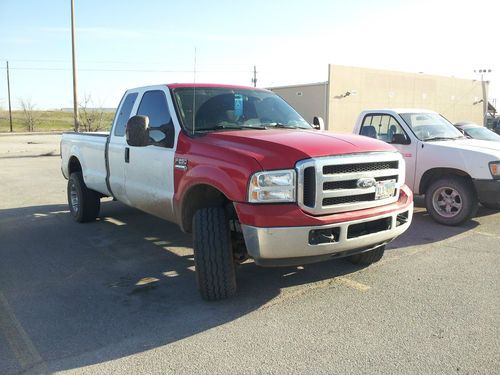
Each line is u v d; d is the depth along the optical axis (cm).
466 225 770
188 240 677
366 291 473
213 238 427
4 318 416
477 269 542
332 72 3644
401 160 475
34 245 656
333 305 438
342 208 416
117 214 858
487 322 400
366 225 438
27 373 326
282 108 597
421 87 4425
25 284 502
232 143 443
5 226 773
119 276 526
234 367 331
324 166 402
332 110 3694
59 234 716
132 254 610
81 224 784
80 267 558
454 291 472
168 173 505
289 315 416
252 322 403
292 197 396
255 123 543
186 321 406
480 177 723
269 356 346
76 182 776
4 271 545
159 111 552
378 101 4022
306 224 394
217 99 548
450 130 877
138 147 562
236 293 466
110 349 359
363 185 426
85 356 348
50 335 383
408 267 548
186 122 507
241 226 408
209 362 338
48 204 984
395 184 464
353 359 340
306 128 563
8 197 1076
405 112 870
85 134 757
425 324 397
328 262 565
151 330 390
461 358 341
